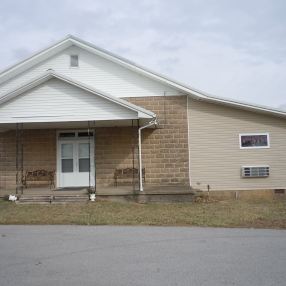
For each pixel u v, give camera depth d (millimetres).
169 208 15016
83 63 19750
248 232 10766
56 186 19625
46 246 9094
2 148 19922
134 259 7902
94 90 16406
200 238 9938
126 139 19438
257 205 16094
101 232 10797
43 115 16625
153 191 16547
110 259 7922
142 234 10484
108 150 19453
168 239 9812
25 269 7266
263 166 19156
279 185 19141
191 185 19172
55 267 7387
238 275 6820
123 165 19344
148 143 19328
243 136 19312
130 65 19188
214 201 17266
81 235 10375
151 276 6789
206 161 19250
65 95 16641
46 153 19797
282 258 7938
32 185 19594
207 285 6320
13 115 16672
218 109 19375
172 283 6422
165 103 19391
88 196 16438
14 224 12219
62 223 12297
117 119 16516
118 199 16609
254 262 7641
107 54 19312
